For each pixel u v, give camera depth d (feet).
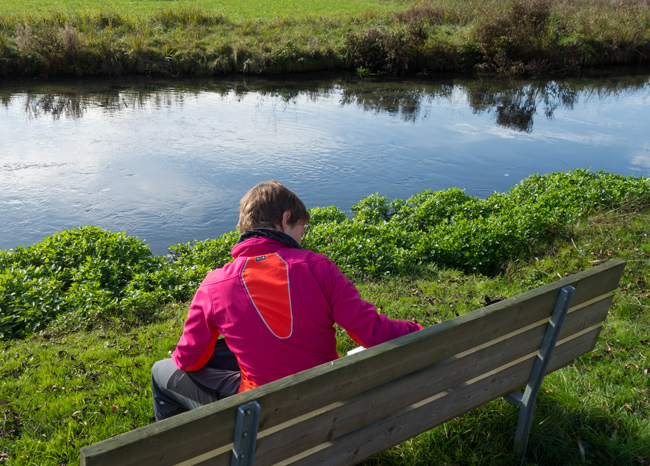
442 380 7.27
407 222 26.96
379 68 81.61
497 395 8.37
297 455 6.15
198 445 5.09
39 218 31.50
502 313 7.40
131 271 21.56
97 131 48.34
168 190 36.40
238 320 6.68
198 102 60.75
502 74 82.74
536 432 9.29
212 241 24.22
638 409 10.53
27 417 10.67
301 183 38.70
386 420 6.87
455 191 29.73
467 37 87.71
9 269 19.97
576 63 84.43
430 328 6.77
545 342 8.43
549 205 26.23
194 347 7.15
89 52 69.00
